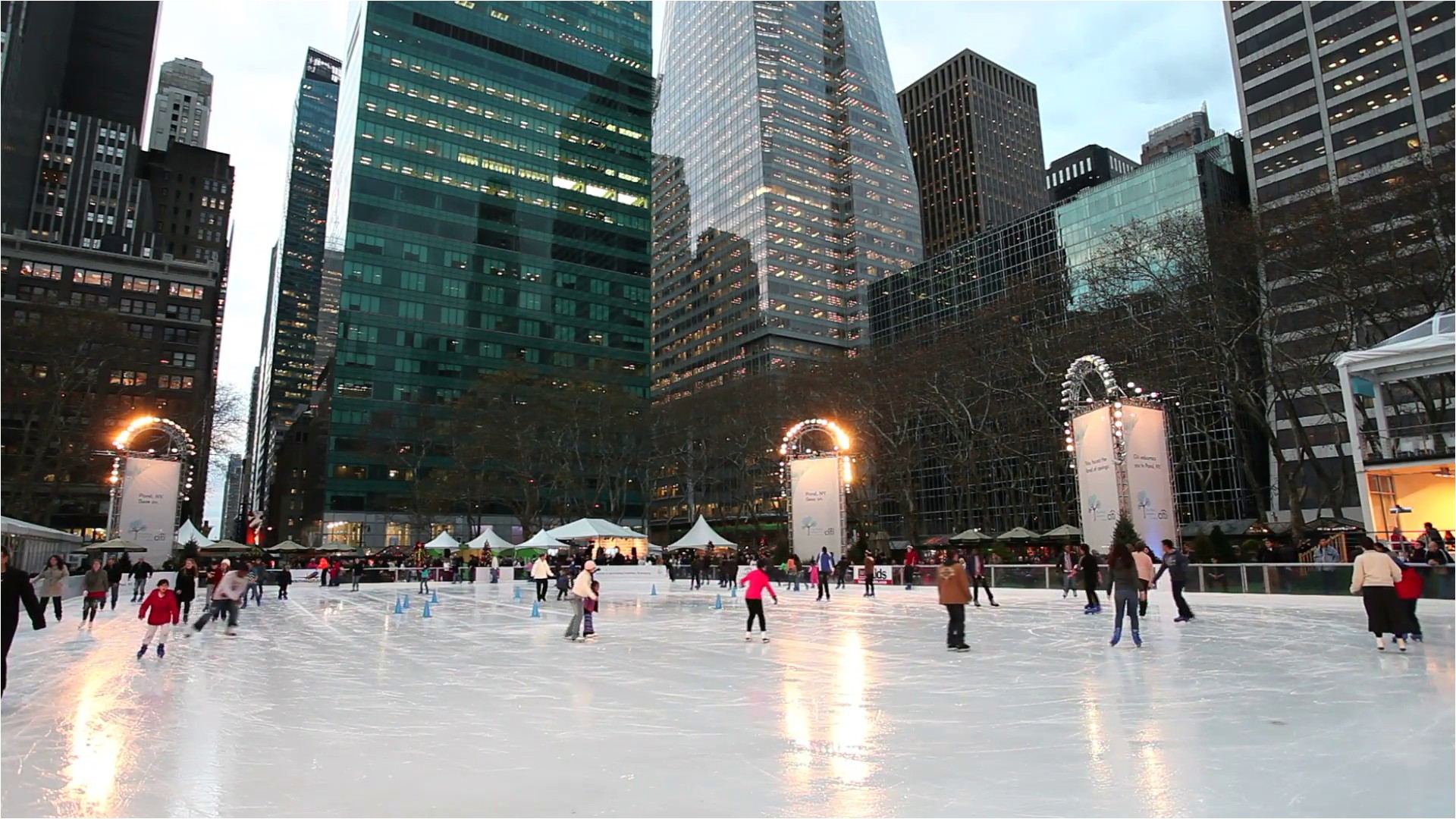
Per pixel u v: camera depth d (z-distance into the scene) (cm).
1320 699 891
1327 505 6334
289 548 5834
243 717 871
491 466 7844
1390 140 7344
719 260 15988
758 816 517
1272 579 2353
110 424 5628
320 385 10825
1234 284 4047
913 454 5838
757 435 6731
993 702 909
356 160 10319
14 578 883
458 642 1669
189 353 10312
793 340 14425
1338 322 3772
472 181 11181
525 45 12169
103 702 970
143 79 16625
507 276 11181
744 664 1263
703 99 17425
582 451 8888
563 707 914
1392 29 7450
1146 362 4406
